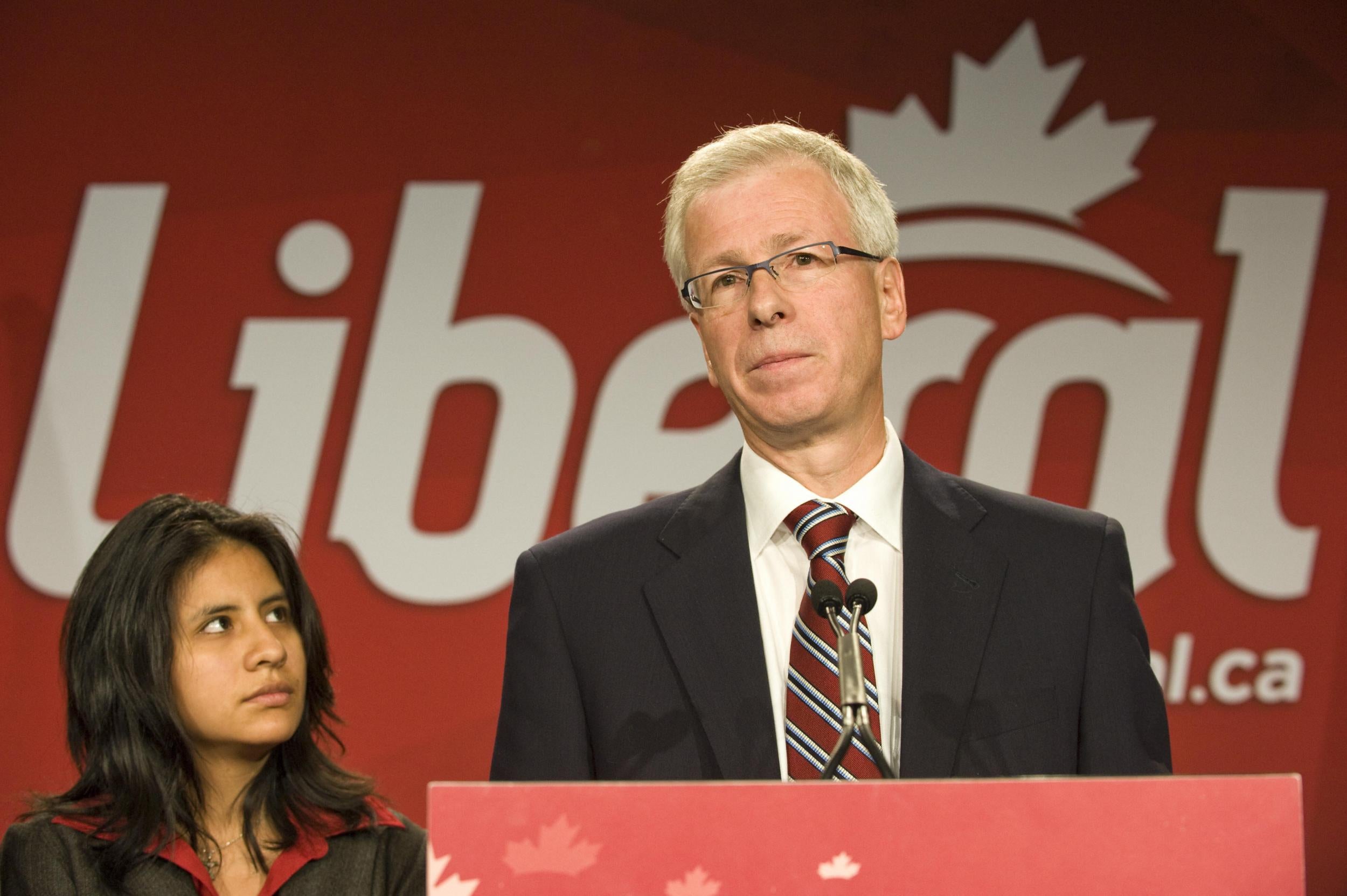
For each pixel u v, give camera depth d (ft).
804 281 12.84
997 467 31.30
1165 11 32.94
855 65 32.48
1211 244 32.22
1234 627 30.91
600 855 8.16
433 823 8.17
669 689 12.52
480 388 31.04
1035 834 8.20
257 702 14.56
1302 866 8.20
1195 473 31.42
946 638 12.27
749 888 8.13
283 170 31.32
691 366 31.32
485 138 31.81
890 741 12.09
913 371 31.53
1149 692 12.33
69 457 30.04
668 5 32.45
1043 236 32.12
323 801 14.92
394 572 30.22
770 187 13.14
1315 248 32.19
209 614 14.82
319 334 30.86
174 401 30.37
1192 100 32.68
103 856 13.91
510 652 13.35
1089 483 31.35
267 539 15.94
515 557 30.45
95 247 30.73
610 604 13.09
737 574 12.96
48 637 29.45
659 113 32.14
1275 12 32.89
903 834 8.21
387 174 31.50
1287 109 32.65
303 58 31.68
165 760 14.48
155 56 31.45
